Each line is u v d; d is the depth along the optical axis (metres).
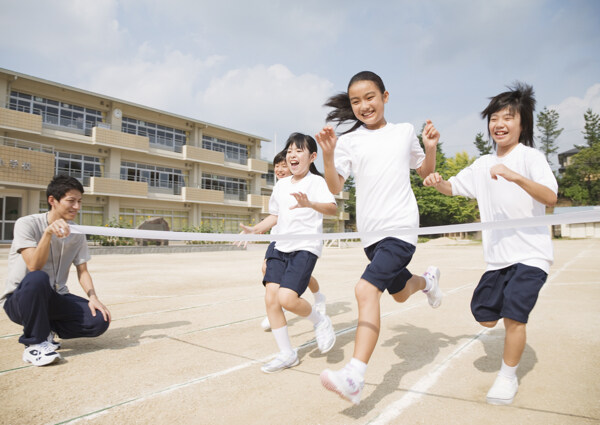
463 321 3.75
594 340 3.06
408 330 3.43
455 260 12.55
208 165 28.91
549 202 1.88
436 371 2.42
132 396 2.05
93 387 2.18
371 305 1.96
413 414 1.84
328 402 1.98
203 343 3.08
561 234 38.75
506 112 2.17
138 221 24.86
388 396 2.05
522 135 2.26
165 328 3.55
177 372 2.42
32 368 2.48
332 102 2.77
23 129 19.12
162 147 26.23
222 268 9.77
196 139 27.88
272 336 3.29
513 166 2.15
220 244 19.75
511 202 2.10
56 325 2.79
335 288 6.21
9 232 18.83
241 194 31.50
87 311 2.77
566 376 2.32
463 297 5.12
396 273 2.12
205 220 28.75
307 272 2.65
